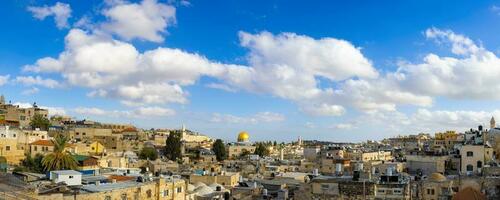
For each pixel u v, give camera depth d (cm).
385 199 7994
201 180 15375
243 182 14312
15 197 7081
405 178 9288
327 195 8338
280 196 10781
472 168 13500
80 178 9619
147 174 11456
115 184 9475
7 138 18375
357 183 8150
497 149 14175
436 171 13800
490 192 9906
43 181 9325
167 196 10388
